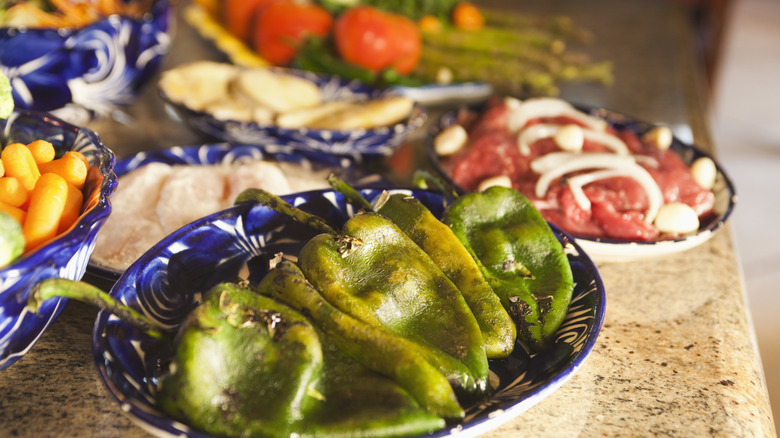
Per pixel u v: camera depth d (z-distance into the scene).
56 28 0.89
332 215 0.71
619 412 0.64
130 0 1.06
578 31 1.40
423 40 1.22
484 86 1.15
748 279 1.70
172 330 0.60
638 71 1.30
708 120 1.13
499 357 0.63
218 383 0.56
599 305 0.64
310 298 0.59
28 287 0.58
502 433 0.62
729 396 0.66
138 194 0.78
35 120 0.70
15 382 0.64
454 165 0.85
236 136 0.90
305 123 0.93
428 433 0.55
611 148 0.84
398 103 0.94
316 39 1.13
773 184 2.18
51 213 0.61
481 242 0.68
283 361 0.56
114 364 0.57
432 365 0.58
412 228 0.66
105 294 0.58
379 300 0.61
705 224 0.82
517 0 1.79
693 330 0.72
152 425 0.54
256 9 1.18
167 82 0.95
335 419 0.55
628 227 0.77
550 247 0.67
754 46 3.46
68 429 0.61
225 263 0.68
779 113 2.73
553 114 0.90
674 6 1.76
